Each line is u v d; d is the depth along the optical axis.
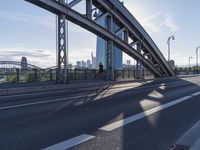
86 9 29.42
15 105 12.92
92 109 11.94
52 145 6.66
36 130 8.05
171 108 12.70
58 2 25.25
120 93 19.20
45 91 20.72
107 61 34.97
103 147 6.63
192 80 40.41
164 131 8.31
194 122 9.63
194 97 17.22
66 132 7.89
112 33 33.88
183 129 8.59
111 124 9.08
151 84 30.23
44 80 29.88
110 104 13.59
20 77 27.59
